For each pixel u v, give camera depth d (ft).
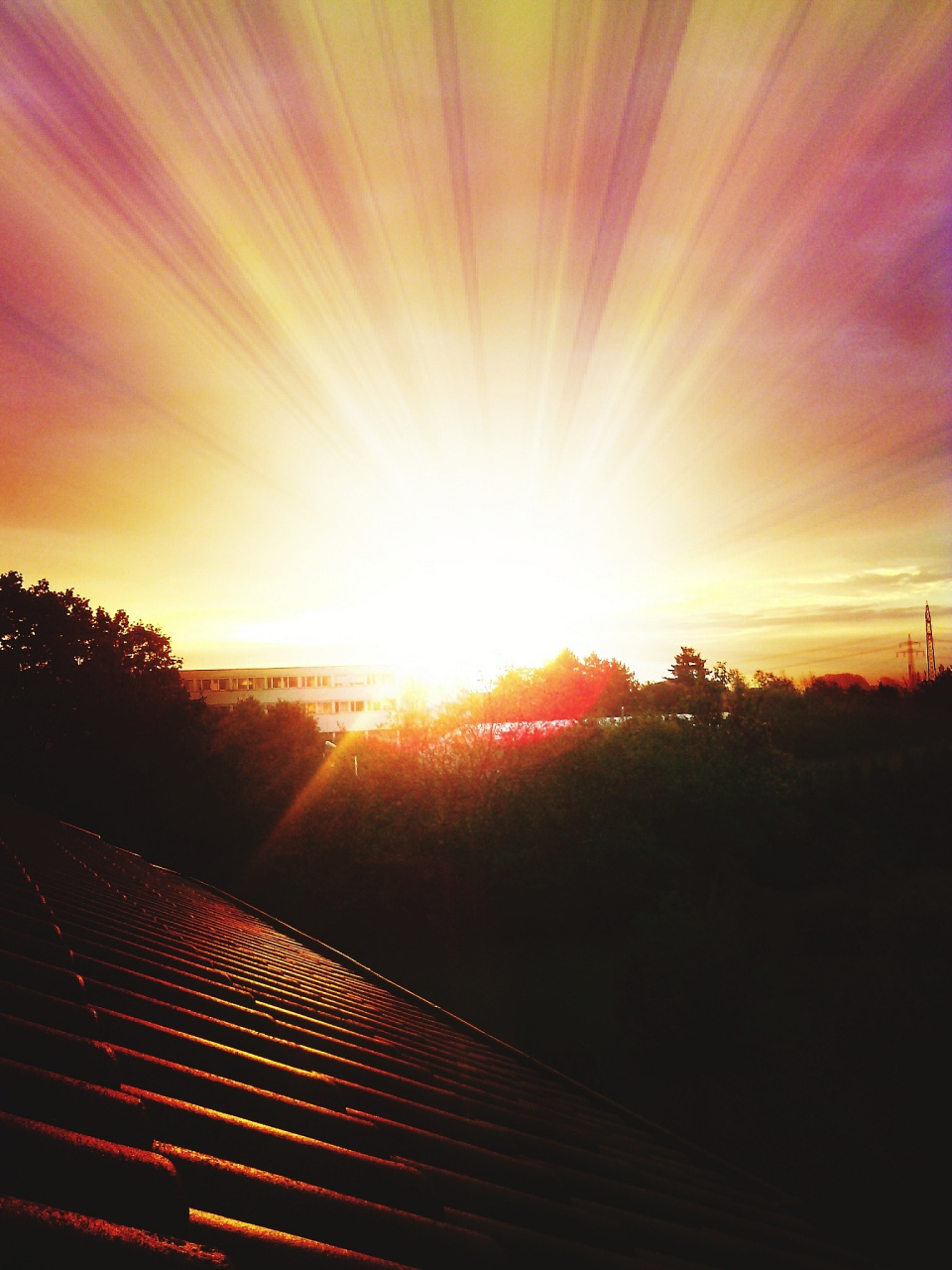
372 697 309.42
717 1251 12.39
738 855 114.01
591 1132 18.16
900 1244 36.14
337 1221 6.45
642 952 63.67
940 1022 53.06
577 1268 8.51
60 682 133.69
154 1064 8.05
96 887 25.40
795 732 182.19
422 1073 15.99
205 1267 4.54
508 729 107.96
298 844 106.63
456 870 99.76
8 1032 6.82
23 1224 3.98
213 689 302.86
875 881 110.52
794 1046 58.54
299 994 20.30
